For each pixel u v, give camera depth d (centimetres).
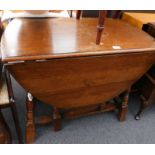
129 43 112
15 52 91
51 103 113
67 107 122
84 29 125
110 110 155
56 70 98
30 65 91
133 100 178
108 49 102
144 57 113
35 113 153
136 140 142
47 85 103
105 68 108
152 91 143
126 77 120
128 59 109
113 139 141
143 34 128
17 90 176
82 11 151
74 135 141
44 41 104
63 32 117
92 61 101
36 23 128
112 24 140
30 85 99
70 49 98
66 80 105
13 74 92
